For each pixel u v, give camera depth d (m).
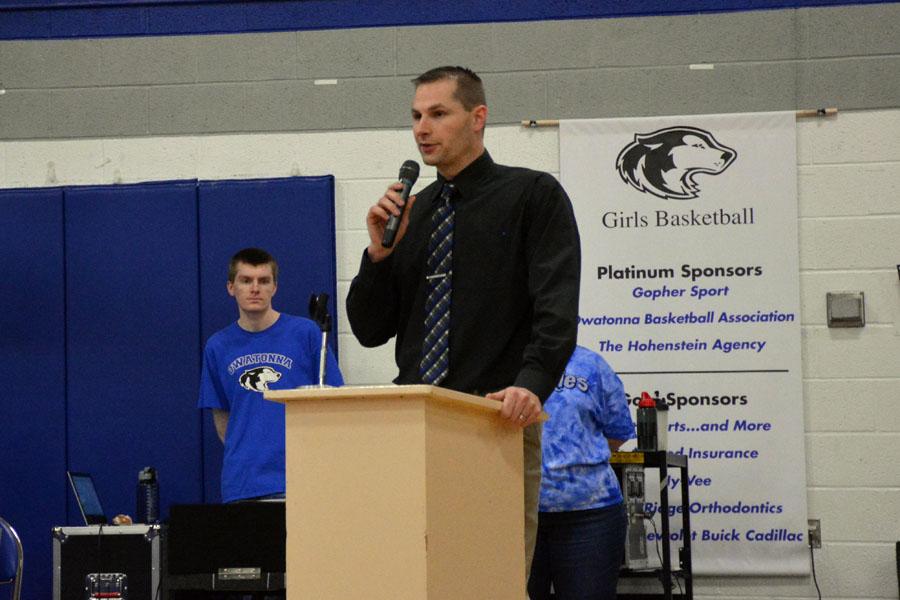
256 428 8.10
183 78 9.58
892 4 9.06
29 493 9.29
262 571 7.17
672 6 9.23
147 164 9.55
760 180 9.01
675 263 9.02
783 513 8.82
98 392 9.30
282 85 9.50
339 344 9.24
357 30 9.48
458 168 4.38
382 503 3.16
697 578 8.88
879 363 8.87
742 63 9.16
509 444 3.79
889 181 8.96
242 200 9.29
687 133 9.09
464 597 3.38
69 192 9.43
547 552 7.06
